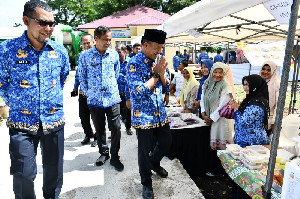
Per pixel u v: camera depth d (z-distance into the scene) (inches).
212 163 135.1
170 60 858.1
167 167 128.6
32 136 75.0
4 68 69.0
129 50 229.3
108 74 118.0
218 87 125.9
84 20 1387.8
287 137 98.2
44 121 74.6
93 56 116.4
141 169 99.0
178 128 132.5
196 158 135.3
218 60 528.4
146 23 787.4
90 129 163.9
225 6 77.0
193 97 172.7
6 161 138.3
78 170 126.3
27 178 74.2
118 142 125.1
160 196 102.8
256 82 98.4
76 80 150.1
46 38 68.1
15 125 72.1
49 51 73.4
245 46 150.3
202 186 127.2
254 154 82.8
